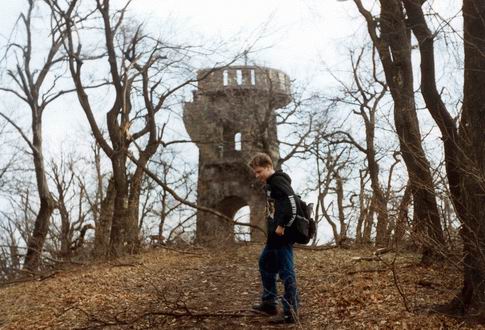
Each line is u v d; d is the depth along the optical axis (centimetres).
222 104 2933
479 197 604
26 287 1192
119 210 1688
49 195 2073
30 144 2120
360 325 647
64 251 1962
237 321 708
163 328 708
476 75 631
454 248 721
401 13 1007
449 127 780
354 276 916
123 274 1188
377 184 823
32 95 2122
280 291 903
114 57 1734
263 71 2816
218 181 3016
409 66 995
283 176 666
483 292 608
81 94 1714
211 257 1465
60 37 1969
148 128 1883
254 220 2936
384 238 936
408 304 694
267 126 2830
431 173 723
